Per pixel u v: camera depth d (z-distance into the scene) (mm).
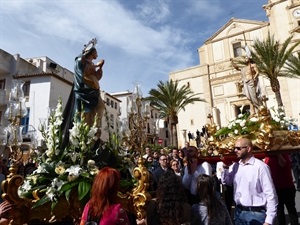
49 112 4762
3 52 23188
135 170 3408
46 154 3922
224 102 32812
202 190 2869
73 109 4605
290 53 18922
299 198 7973
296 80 27578
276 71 19094
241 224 3273
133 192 3332
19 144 4270
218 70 34031
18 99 4387
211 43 35438
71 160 3746
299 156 9234
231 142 4203
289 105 27391
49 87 22453
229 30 34188
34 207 3121
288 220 5824
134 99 4766
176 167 5875
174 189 2744
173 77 36875
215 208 2783
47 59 28266
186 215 2703
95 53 4980
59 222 3203
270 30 30812
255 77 5750
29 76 22938
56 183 3299
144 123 4789
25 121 21891
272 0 30688
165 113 25609
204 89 34312
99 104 4734
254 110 5625
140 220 2957
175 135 24250
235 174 3572
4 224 2947
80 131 3783
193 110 34406
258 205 3189
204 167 4465
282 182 4617
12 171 3156
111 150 4156
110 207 2338
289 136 3994
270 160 4723
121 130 4590
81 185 3256
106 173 2484
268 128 3914
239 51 33000
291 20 28984
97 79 4957
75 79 4750
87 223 2293
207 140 4836
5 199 3037
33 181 3551
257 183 3232
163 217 2676
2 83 23484
